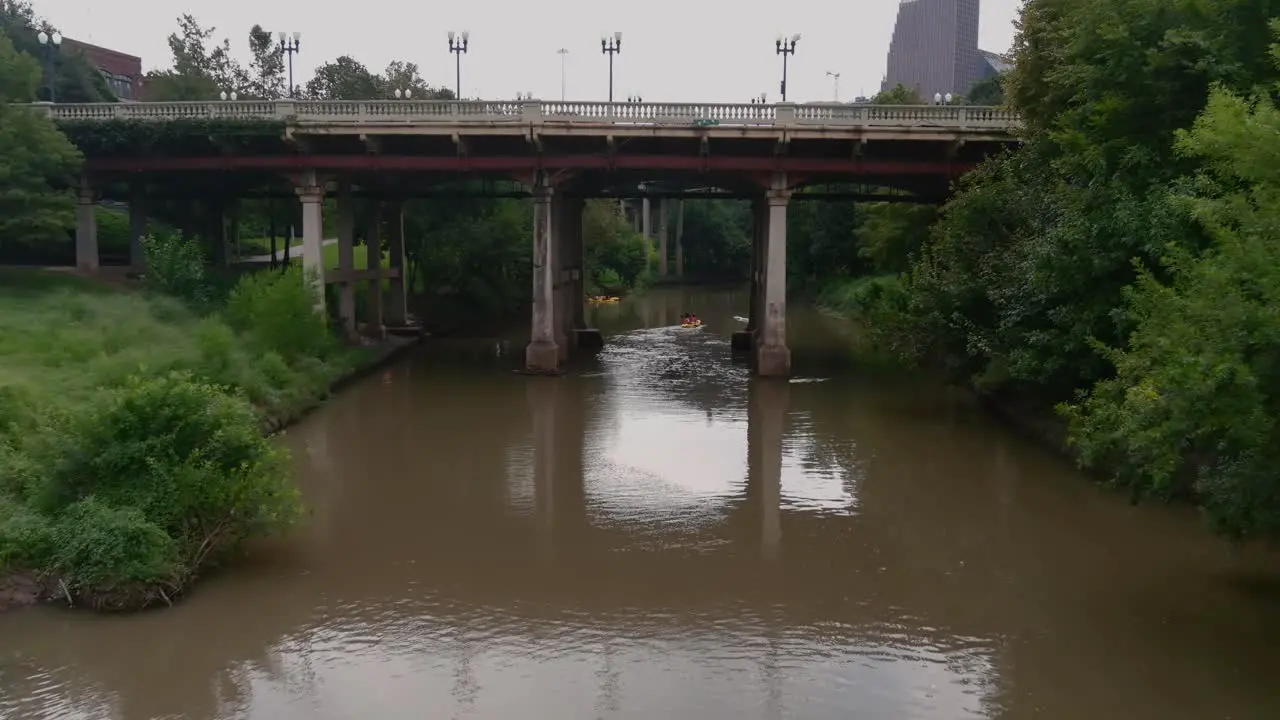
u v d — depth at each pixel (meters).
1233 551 15.41
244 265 47.47
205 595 14.01
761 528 17.61
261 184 37.53
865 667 11.98
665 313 63.00
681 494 19.84
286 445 23.69
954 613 13.64
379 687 11.41
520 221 51.28
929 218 39.97
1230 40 17.47
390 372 35.41
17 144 29.44
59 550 13.22
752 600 14.17
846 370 36.91
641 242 84.88
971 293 24.25
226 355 24.70
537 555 16.08
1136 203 17.89
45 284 31.44
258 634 12.76
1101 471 20.06
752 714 10.80
